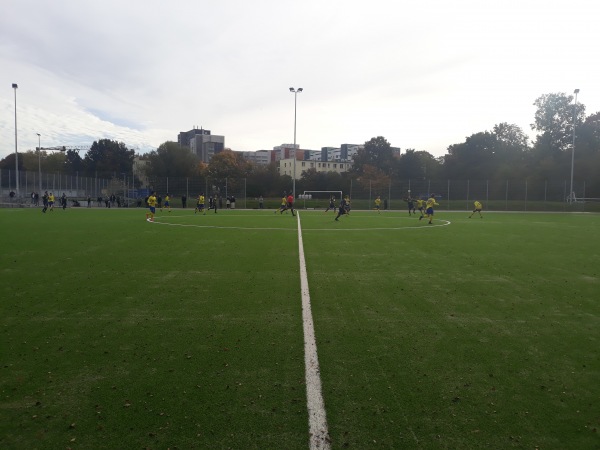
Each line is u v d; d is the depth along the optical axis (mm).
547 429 3252
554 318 6141
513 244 15281
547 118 69000
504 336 5340
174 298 7117
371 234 18797
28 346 4914
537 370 4316
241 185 58469
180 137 185875
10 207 47469
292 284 8227
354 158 94750
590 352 4824
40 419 3355
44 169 91625
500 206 53906
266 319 5957
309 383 3969
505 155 76812
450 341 5133
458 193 56500
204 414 3426
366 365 4398
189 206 55156
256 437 3119
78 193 59938
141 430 3205
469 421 3355
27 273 9289
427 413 3471
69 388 3873
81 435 3146
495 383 4016
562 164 63062
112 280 8570
